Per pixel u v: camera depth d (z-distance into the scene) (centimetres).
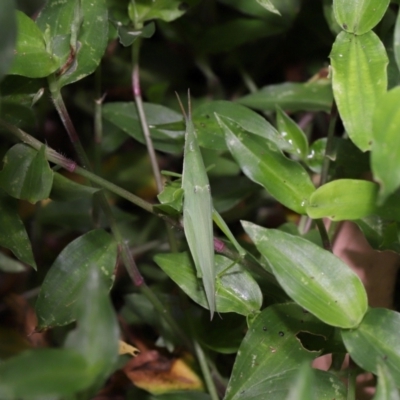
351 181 27
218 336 31
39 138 39
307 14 38
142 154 41
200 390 32
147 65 43
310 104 35
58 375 24
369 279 32
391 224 29
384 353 27
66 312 29
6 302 36
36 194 29
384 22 32
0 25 24
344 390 28
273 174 28
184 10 32
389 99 25
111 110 34
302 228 34
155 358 33
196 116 32
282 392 28
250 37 37
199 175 29
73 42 29
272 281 29
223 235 38
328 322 27
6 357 34
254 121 31
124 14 33
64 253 30
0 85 30
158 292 35
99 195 30
